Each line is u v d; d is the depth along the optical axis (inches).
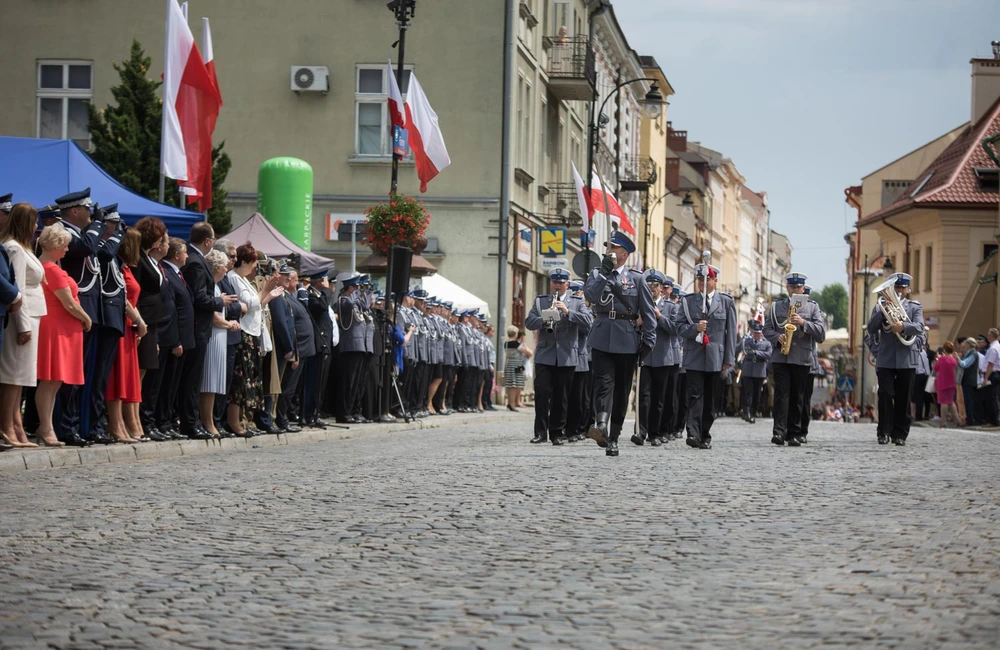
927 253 2504.9
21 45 1513.3
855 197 3442.4
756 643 223.8
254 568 300.2
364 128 1524.4
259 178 1349.7
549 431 788.0
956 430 1192.2
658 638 228.1
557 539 346.0
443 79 1530.5
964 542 338.0
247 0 1519.4
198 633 232.5
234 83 1520.7
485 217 1534.2
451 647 221.6
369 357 974.4
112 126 1259.2
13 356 565.6
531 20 1647.4
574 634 231.5
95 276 603.5
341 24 1519.4
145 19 1507.1
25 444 577.6
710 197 4375.0
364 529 364.5
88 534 351.6
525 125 1675.7
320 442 780.6
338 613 250.2
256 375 737.6
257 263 783.1
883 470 570.3
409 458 631.2
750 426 1256.2
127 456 600.4
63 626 237.0
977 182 2417.6
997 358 1314.0
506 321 1547.7
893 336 819.4
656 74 3112.7
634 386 1936.5
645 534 355.6
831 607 254.4
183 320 661.3
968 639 225.8
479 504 424.2
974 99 2706.7
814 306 797.2
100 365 617.0
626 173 2679.6
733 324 756.0
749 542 340.2
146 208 795.4
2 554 316.5
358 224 1513.3
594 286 647.8
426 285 1385.3
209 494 450.6
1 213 566.3
